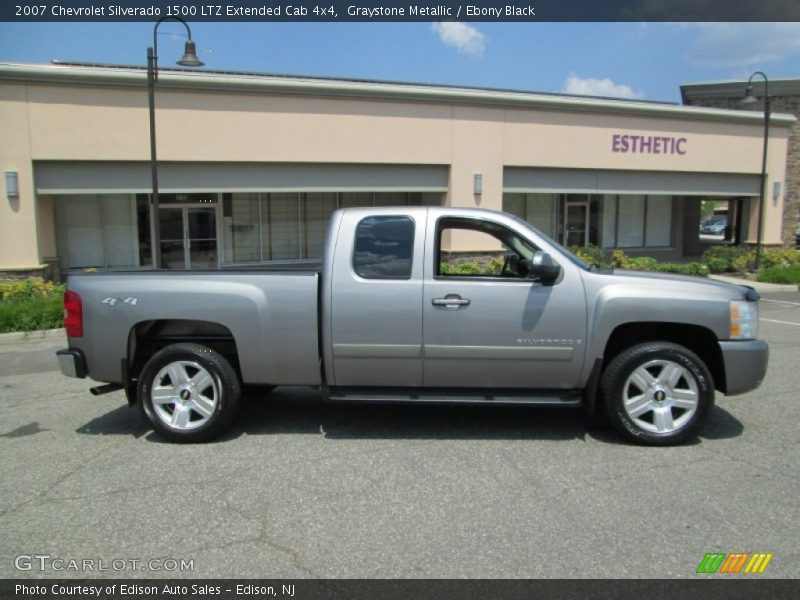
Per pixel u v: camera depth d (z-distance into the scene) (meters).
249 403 6.53
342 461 4.91
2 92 14.72
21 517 4.01
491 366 5.24
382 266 5.23
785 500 4.18
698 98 31.36
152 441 5.44
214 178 16.72
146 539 3.72
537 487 4.39
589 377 5.23
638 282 5.21
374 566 3.41
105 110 15.48
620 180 21.00
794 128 26.83
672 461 4.87
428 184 18.75
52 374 8.28
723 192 22.45
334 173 17.81
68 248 18.83
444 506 4.11
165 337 5.60
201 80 15.96
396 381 5.35
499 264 6.86
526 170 19.73
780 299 15.66
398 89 17.72
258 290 5.27
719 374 5.32
